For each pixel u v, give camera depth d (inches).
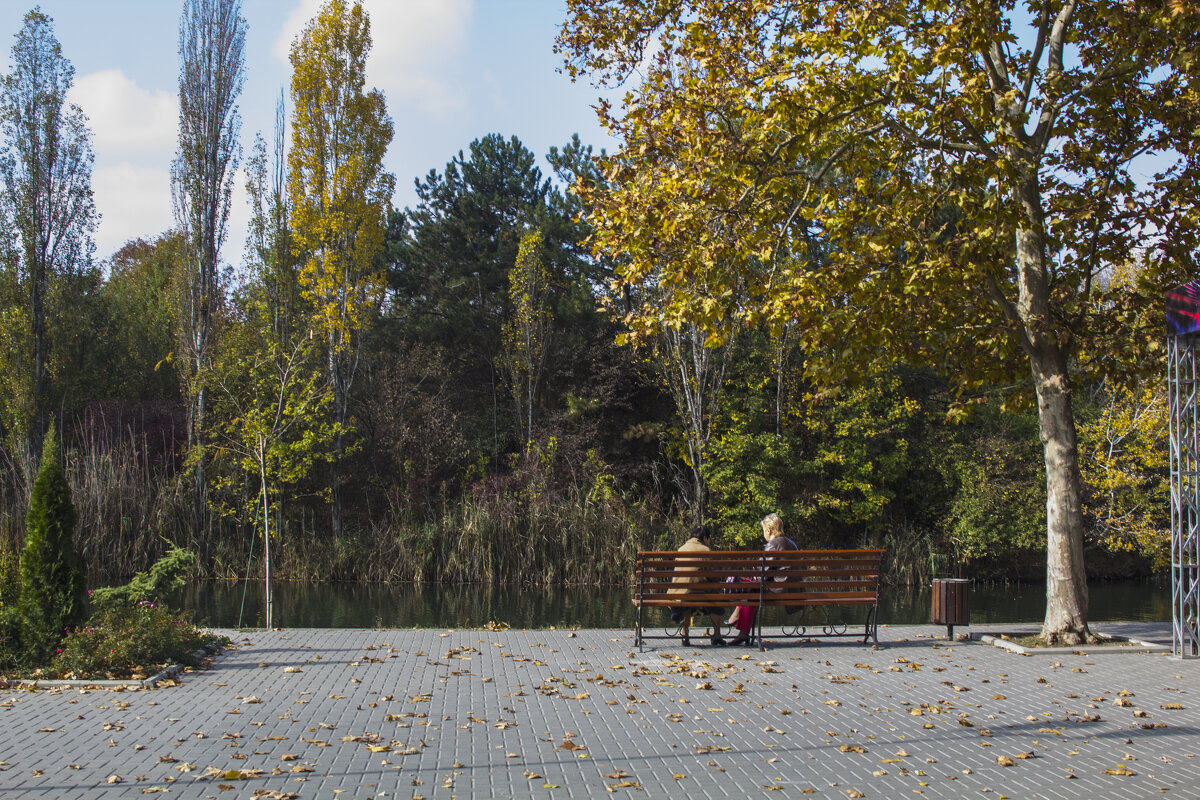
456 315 1498.5
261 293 1417.3
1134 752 252.4
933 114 433.4
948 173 439.8
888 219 457.1
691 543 449.1
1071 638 433.7
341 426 1176.8
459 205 1555.1
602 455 1376.7
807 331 461.1
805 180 483.8
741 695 320.8
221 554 1175.0
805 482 1288.1
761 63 460.8
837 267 450.3
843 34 440.8
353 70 1385.3
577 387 1441.9
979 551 1225.4
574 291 1491.1
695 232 464.4
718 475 1219.9
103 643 352.2
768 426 1314.0
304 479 1315.2
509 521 1173.1
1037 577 1289.4
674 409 1456.7
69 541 369.4
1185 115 447.5
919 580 1205.1
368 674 355.3
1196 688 337.4
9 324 1342.3
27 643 356.8
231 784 219.0
